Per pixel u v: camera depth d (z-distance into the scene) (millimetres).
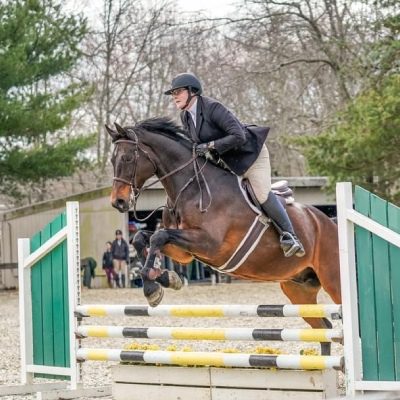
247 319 18953
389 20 25422
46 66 29062
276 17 32188
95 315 9133
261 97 36844
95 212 31453
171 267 30078
